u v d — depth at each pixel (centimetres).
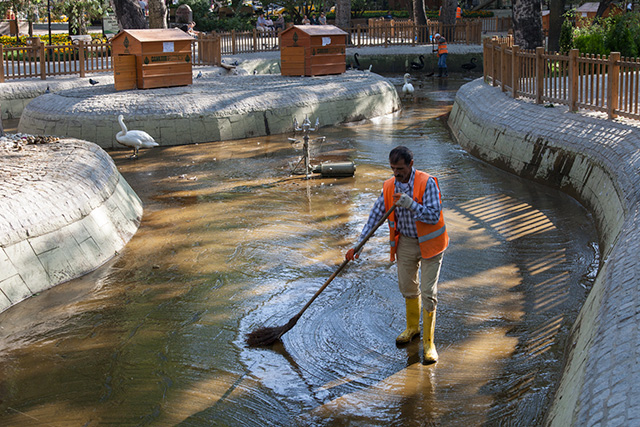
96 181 825
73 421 452
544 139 1048
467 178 1084
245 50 2777
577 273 682
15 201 683
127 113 1371
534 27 1747
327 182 1069
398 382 493
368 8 4978
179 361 530
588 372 386
